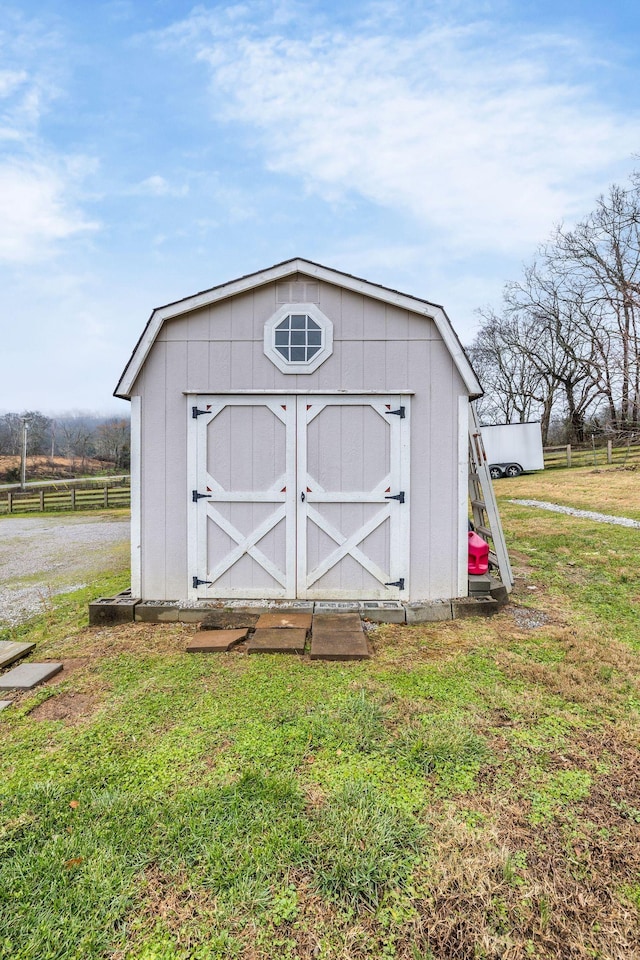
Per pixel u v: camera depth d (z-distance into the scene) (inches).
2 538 453.1
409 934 58.1
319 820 75.4
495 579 195.9
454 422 181.0
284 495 181.8
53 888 64.4
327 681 126.6
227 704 115.3
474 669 132.8
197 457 181.8
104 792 83.2
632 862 68.2
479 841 71.6
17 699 122.2
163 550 183.8
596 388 1016.2
